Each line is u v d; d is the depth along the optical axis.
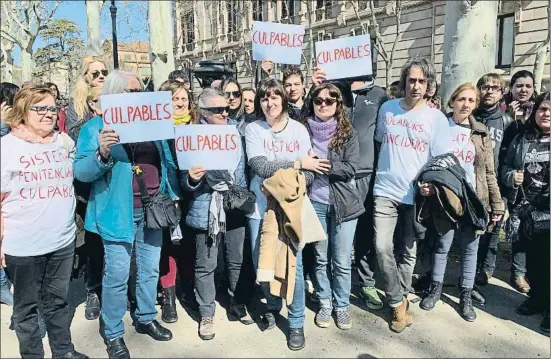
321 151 3.34
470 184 3.37
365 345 3.28
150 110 2.80
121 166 2.85
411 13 16.67
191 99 3.58
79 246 3.24
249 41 18.00
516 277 4.19
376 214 3.44
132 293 3.61
